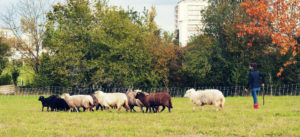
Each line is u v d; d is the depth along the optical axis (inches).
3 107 890.1
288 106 721.0
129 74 1550.2
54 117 592.1
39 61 1752.0
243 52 1485.0
